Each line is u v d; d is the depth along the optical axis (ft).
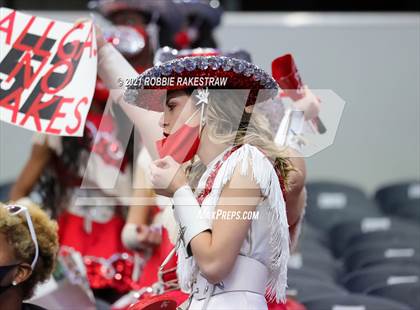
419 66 76.07
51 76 29.25
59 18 75.72
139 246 38.24
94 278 42.96
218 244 24.47
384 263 50.08
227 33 75.77
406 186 69.41
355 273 46.83
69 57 29.45
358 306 39.17
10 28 29.84
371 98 76.28
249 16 76.48
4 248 27.55
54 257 29.01
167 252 32.42
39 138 42.63
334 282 48.73
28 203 30.42
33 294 28.86
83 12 79.20
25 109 28.99
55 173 42.86
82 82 29.14
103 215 43.21
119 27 44.11
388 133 76.38
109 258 43.11
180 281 26.68
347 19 76.38
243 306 25.16
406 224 58.85
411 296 42.93
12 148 70.28
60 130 28.68
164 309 28.17
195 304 25.77
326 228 66.08
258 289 25.48
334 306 39.17
